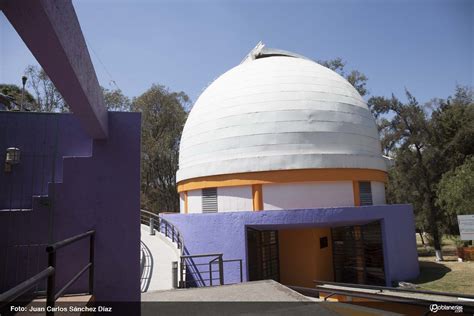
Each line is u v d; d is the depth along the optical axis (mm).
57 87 3459
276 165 15594
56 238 5082
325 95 17297
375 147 18078
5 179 5426
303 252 16703
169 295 7453
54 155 5652
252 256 14539
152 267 12617
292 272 16797
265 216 13875
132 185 5426
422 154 25219
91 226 5195
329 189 15852
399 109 25578
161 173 34406
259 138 16156
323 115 16625
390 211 15414
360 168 16484
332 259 17734
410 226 16406
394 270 14773
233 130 16719
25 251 4984
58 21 2650
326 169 15758
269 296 7039
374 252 15500
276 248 16984
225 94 18062
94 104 4191
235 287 8109
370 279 15523
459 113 26438
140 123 5656
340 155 16078
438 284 14242
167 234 17375
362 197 16531
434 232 23516
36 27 2502
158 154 32781
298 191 15617
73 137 5770
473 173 19719
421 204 25125
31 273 4945
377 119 29156
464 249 21203
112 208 5301
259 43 21875
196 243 14617
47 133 5699
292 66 18641
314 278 16219
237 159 16094
